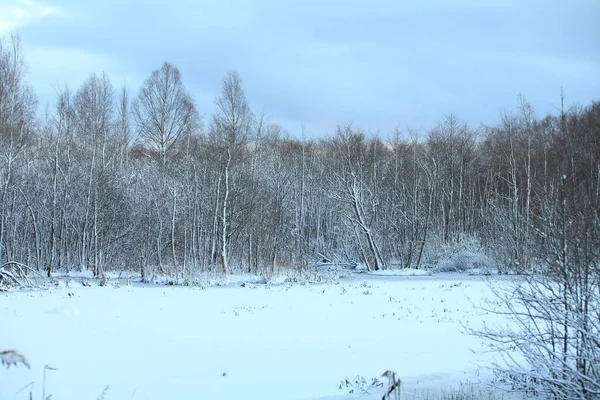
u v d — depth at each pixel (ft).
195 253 103.50
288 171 161.38
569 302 24.64
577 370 23.56
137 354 34.06
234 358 33.63
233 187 110.42
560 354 24.00
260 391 27.25
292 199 160.76
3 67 125.18
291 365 32.24
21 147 111.04
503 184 155.22
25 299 61.21
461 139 175.73
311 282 93.15
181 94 137.39
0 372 28.35
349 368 31.91
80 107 140.97
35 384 26.78
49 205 120.06
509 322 45.78
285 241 123.95
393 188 142.41
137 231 115.03
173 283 89.25
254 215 111.65
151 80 135.44
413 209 136.26
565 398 23.49
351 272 115.44
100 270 109.81
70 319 46.37
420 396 27.27
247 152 121.70
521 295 28.32
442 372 31.68
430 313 52.54
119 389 26.84
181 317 49.29
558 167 33.01
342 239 145.38
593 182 26.63
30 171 120.98
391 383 27.32
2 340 36.04
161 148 133.49
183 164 116.88
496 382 29.73
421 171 154.30
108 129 143.64
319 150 180.65
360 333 42.09
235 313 51.83
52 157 119.14
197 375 29.73
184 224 112.06
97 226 114.52
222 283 87.86
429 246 138.00
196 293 71.46
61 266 112.27
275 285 86.28
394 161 160.15
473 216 162.61
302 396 26.68
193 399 25.72
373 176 146.72
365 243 136.87
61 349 34.47
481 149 189.16
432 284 85.81
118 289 76.28
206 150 113.09
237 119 114.83
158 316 49.70
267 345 37.50
